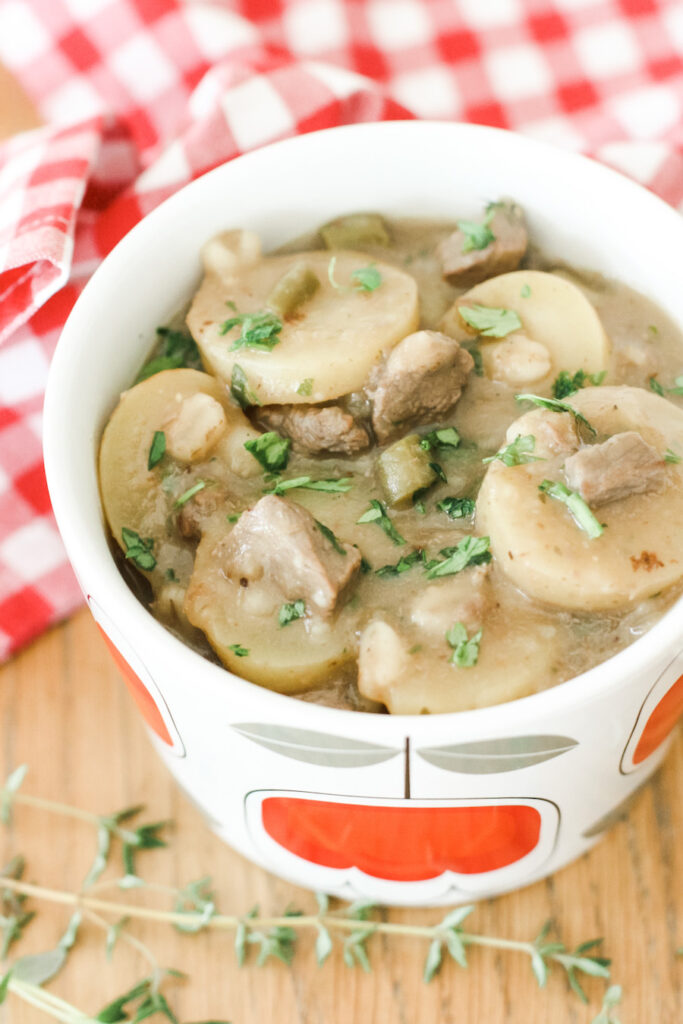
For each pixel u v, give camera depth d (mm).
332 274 496
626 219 499
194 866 518
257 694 428
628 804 504
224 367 484
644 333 500
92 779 533
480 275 505
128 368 496
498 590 454
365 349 481
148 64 574
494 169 510
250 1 586
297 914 509
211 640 452
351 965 499
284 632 450
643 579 448
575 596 448
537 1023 492
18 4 576
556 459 460
